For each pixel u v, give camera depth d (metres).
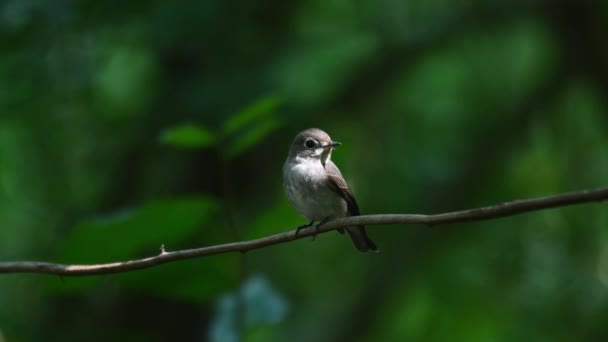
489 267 15.43
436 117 16.86
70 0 11.78
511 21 16.38
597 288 15.09
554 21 16.27
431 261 15.86
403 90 17.00
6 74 12.05
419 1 16.64
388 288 15.81
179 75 13.69
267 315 6.64
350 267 16.84
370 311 15.81
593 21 16.05
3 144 14.02
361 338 15.85
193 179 13.84
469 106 16.88
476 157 16.22
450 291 15.34
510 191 16.19
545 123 16.72
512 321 14.95
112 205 14.16
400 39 16.28
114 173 14.48
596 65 16.06
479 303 15.23
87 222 6.12
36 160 14.16
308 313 16.28
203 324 12.62
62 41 12.23
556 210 15.68
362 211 16.27
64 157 14.29
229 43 13.30
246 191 14.47
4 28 11.81
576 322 14.90
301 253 16.59
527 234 15.58
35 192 14.28
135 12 12.38
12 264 5.66
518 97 17.28
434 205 15.89
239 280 6.77
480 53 17.08
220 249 5.55
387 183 16.39
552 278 15.18
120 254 6.40
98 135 14.54
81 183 14.59
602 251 15.56
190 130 6.38
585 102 17.20
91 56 12.47
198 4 12.30
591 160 16.56
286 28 15.12
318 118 15.68
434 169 16.28
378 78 16.02
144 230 6.28
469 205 16.00
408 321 15.63
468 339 15.08
